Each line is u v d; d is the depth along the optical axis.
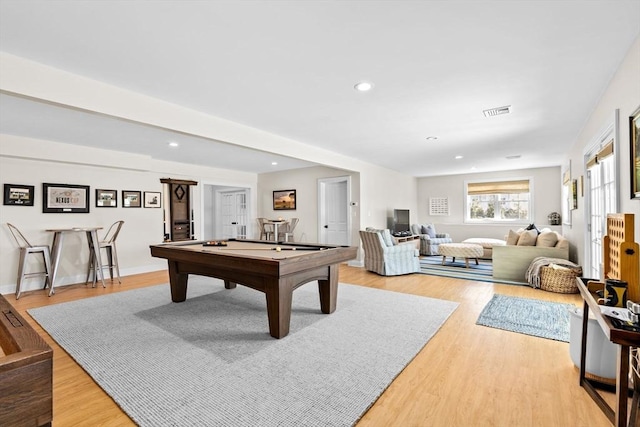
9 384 0.59
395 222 7.74
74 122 3.59
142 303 3.88
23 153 4.32
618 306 1.57
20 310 3.65
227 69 2.39
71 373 2.22
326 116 3.53
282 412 1.76
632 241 1.64
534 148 5.40
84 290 4.63
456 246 6.53
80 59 2.21
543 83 2.68
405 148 5.31
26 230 4.73
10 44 2.00
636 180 2.01
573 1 1.62
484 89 2.80
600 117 3.03
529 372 2.21
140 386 2.02
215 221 9.77
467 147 5.27
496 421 1.70
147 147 5.07
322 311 3.49
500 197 8.54
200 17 1.74
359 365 2.29
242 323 3.16
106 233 5.55
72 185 5.18
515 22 1.80
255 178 8.55
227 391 1.96
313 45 2.05
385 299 4.04
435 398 1.91
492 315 3.41
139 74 2.45
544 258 4.86
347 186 6.90
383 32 1.90
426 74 2.49
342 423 1.67
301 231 7.70
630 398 1.88
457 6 1.66
